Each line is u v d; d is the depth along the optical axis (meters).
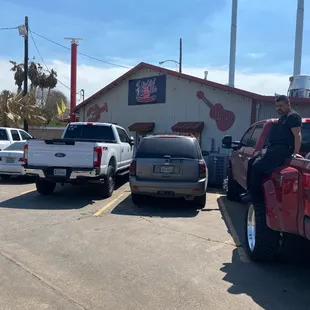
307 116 13.85
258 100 14.01
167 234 6.27
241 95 14.45
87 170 8.70
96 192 10.45
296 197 4.06
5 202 8.82
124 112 19.48
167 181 8.09
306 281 4.42
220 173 11.87
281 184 4.29
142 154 8.33
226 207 8.77
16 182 12.27
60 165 8.82
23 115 23.88
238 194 9.51
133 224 6.91
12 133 14.03
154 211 8.12
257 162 4.84
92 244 5.63
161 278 4.38
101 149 8.84
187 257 5.14
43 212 7.79
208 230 6.61
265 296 3.97
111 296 3.88
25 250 5.29
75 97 23.34
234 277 4.49
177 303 3.75
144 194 8.30
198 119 16.03
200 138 15.81
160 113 17.61
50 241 5.74
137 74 18.70
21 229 6.41
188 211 8.22
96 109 21.02
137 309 3.61
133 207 8.48
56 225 6.73
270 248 4.84
